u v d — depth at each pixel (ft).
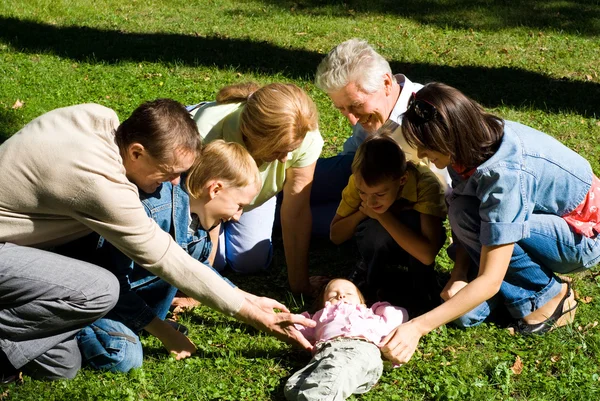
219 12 40.65
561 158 12.95
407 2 43.65
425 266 14.92
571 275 15.76
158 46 32.65
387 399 11.92
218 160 12.34
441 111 11.65
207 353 12.91
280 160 13.19
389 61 32.04
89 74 28.45
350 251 17.16
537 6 42.73
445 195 14.53
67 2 39.58
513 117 25.00
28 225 10.99
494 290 12.30
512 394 12.21
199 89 27.27
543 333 13.73
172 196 12.54
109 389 11.62
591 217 13.24
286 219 14.69
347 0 43.88
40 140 10.59
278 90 12.64
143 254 11.02
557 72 30.50
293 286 15.31
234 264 16.08
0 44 31.81
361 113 14.38
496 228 12.10
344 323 12.91
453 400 11.82
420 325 12.24
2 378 11.75
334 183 17.26
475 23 39.22
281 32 36.47
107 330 12.01
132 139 10.90
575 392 11.98
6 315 11.10
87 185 10.43
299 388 11.56
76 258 12.21
